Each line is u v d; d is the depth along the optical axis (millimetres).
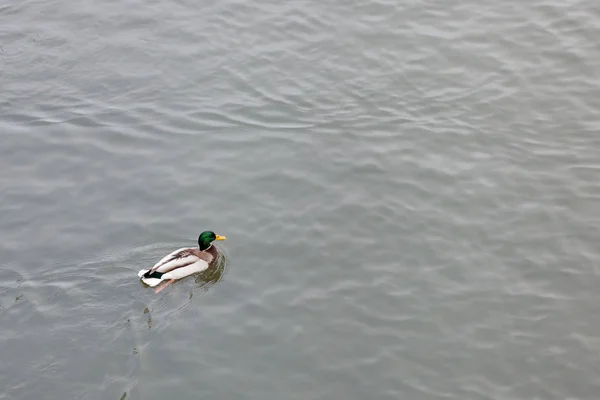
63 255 19016
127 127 23422
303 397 15734
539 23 27484
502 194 21125
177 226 19984
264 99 24344
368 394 15836
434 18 27750
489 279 18609
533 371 16438
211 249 19000
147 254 19109
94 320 17047
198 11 28109
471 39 26781
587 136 23078
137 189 21234
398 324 17375
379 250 19312
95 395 15281
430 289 18297
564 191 21234
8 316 17031
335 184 21328
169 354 16391
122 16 27891
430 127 23375
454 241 19625
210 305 17703
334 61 25812
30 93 24625
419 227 20000
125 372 15852
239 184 21328
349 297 18016
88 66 25719
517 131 23297
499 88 24844
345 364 16438
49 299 17562
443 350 16828
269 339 16938
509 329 17359
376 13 27922
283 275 18609
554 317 17656
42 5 28438
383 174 21688
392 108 24031
